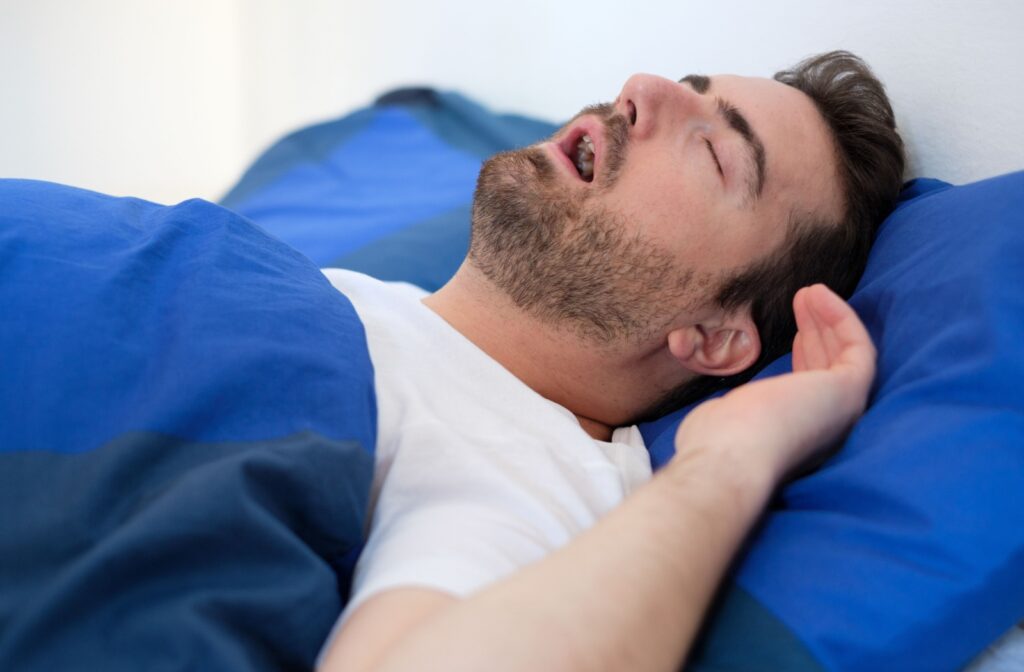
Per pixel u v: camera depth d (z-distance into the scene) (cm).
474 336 105
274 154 202
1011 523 64
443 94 205
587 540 60
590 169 111
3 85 261
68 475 63
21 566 59
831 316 86
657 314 101
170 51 270
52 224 81
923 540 64
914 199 106
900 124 118
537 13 184
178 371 70
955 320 76
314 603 62
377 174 184
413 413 80
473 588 62
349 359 78
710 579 61
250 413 69
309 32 250
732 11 142
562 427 88
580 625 53
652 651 55
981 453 67
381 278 141
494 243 105
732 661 64
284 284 84
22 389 66
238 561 61
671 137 101
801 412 74
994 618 65
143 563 58
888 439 71
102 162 275
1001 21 102
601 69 173
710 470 68
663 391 108
